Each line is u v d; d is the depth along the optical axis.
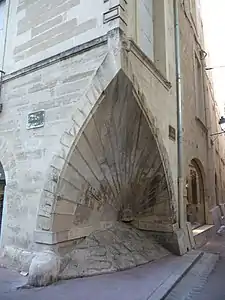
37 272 3.84
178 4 8.34
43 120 5.08
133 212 6.38
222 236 9.80
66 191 4.48
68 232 4.59
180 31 8.40
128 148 5.33
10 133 5.63
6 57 6.14
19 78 5.71
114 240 5.34
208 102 12.05
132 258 5.13
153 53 6.80
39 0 5.73
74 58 4.86
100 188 5.20
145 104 5.06
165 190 6.14
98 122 4.56
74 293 3.60
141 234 6.22
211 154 11.49
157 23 6.93
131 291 3.75
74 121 4.47
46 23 5.49
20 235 4.91
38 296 3.46
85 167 4.73
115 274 4.47
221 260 6.02
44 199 4.45
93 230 5.23
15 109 5.65
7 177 5.48
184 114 8.11
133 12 5.23
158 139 5.57
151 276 4.45
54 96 5.02
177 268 4.98
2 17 6.56
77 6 5.08
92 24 4.80
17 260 4.61
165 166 5.88
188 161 8.27
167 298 3.73
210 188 11.11
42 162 4.93
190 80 9.39
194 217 9.88
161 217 6.28
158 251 5.92
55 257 4.09
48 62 5.20
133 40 4.64
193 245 6.86
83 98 4.50
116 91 4.48
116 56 4.31
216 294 3.94
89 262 4.52
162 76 6.18
